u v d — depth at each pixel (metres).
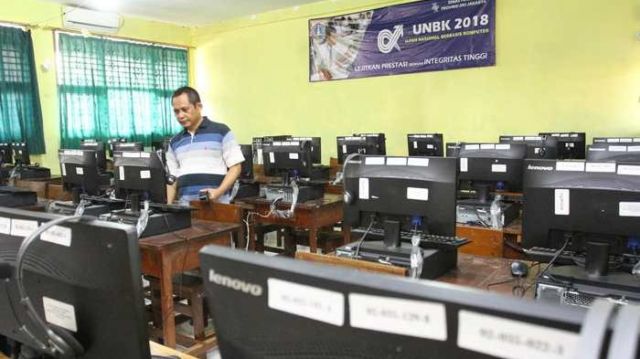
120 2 7.11
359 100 7.27
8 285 0.84
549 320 0.37
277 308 0.50
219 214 3.04
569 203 1.55
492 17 6.07
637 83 5.30
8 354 0.96
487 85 6.20
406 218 1.87
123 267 0.70
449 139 6.55
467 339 0.40
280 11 7.87
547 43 5.77
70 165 3.07
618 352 0.35
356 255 1.85
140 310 0.72
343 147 5.15
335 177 5.23
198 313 2.68
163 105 8.46
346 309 0.45
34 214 0.79
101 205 2.81
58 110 7.14
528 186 1.62
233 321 0.54
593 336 0.35
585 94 5.60
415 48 6.68
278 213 3.87
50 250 0.77
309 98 7.77
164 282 2.41
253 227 4.02
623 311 0.37
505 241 2.46
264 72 8.23
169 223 2.61
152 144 7.73
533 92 5.91
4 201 3.30
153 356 1.12
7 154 6.09
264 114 8.33
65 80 7.15
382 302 0.44
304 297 0.48
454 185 1.76
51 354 0.84
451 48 6.40
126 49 7.88
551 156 4.06
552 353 0.37
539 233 1.62
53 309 0.80
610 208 1.49
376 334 0.44
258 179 4.85
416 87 6.74
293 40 7.81
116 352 0.75
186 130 3.25
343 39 7.29
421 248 1.82
